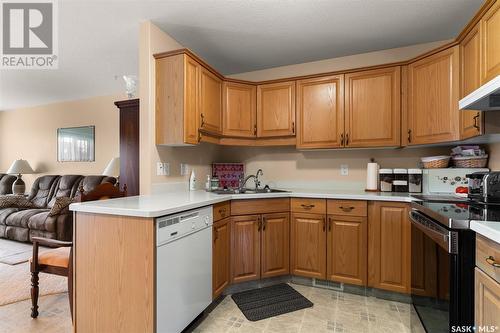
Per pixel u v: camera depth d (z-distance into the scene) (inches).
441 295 50.9
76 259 58.8
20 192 186.5
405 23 85.9
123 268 54.1
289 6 76.7
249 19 83.4
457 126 76.8
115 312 54.8
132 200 68.4
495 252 36.5
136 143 99.3
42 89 158.4
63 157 186.9
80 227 58.6
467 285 44.2
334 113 100.1
